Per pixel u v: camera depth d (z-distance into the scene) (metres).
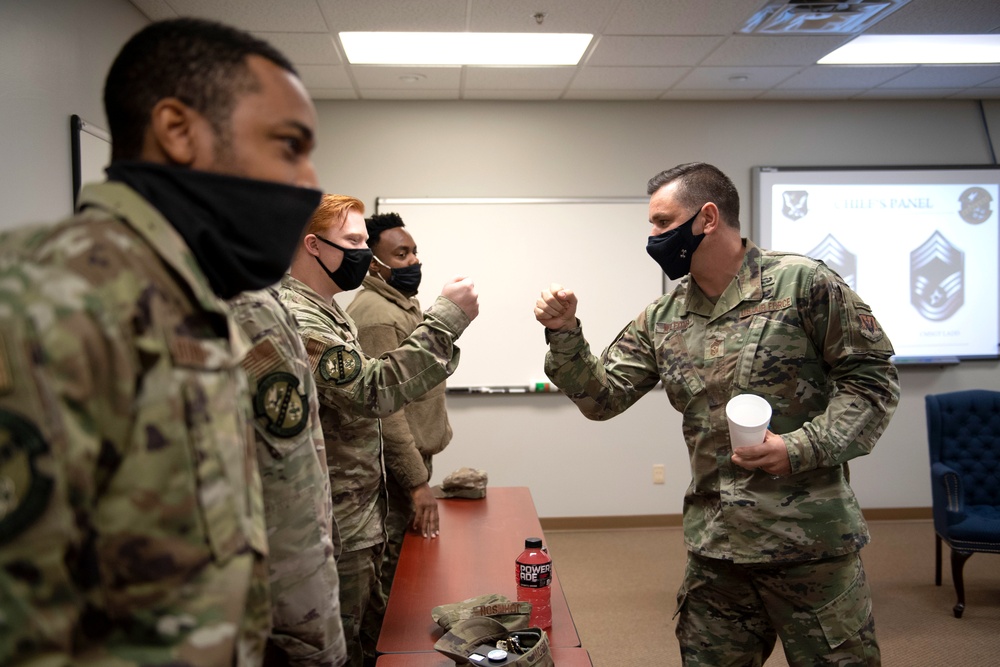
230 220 0.72
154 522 0.61
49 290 0.57
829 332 1.59
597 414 1.87
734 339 1.67
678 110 4.75
